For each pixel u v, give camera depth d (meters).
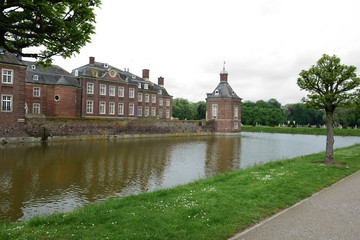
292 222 5.75
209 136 47.75
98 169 15.41
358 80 12.66
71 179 13.02
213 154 23.05
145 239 4.78
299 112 104.25
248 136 49.72
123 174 14.32
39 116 28.42
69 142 28.69
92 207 6.85
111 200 7.66
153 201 7.31
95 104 41.75
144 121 39.84
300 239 4.89
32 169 14.93
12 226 5.64
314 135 54.94
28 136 27.44
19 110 26.97
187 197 7.54
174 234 5.02
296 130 62.28
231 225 5.51
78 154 20.48
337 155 16.55
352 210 6.49
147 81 58.91
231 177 10.89
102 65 46.91
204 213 6.11
